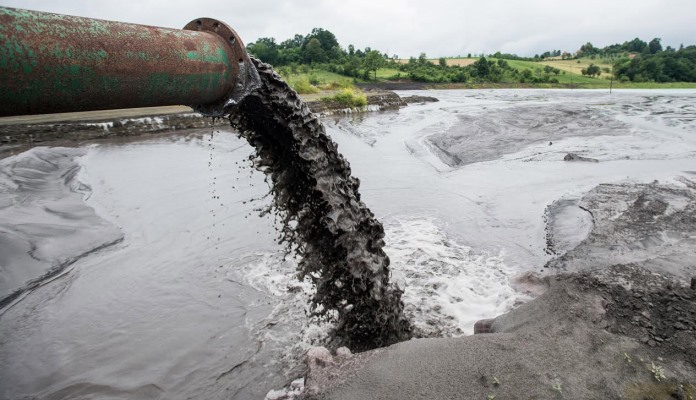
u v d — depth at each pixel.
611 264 6.59
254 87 3.68
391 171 13.77
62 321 6.14
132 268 7.62
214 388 4.84
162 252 8.23
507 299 6.26
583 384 3.65
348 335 5.25
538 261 7.39
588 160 13.84
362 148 17.75
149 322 6.09
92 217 9.84
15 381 5.01
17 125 18.33
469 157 15.70
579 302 4.87
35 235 8.52
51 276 7.39
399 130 22.69
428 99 42.84
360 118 28.50
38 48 2.32
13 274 7.26
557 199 10.23
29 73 2.32
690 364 3.84
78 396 4.77
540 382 3.68
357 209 4.91
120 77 2.70
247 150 16.80
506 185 11.77
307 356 4.49
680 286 5.28
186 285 7.06
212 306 6.45
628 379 3.69
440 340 4.41
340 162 4.84
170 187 12.03
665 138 17.53
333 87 43.56
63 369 5.18
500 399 3.53
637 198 9.54
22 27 2.29
